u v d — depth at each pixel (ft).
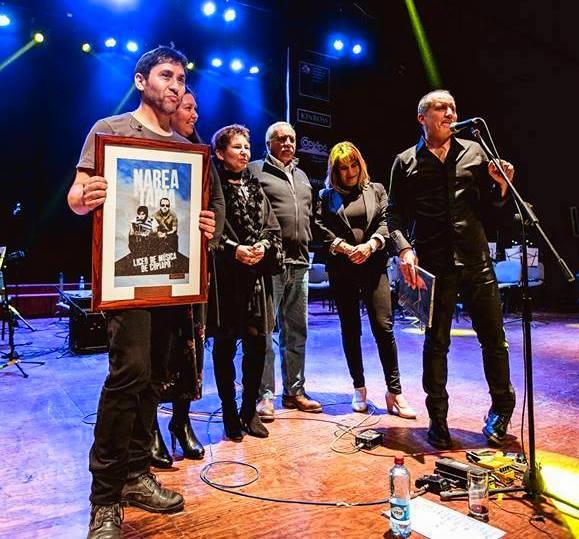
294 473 7.43
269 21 29.78
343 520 6.02
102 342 17.38
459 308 26.35
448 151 8.75
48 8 27.04
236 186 8.99
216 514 6.20
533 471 6.59
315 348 18.29
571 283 6.70
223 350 8.87
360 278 10.50
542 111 32.40
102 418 5.66
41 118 30.66
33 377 13.71
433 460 7.93
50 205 31.32
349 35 32.09
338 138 35.09
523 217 7.00
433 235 8.85
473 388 12.34
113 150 5.69
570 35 27.43
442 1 27.66
